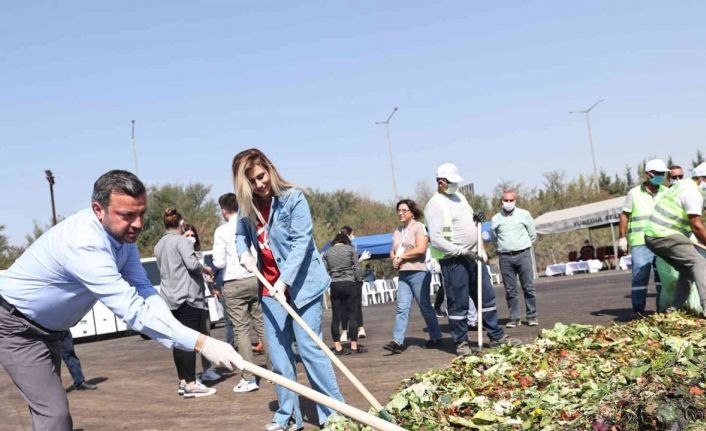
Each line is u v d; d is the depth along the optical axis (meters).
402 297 10.24
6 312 4.07
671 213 9.20
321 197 64.06
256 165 5.77
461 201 9.00
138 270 4.44
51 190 46.34
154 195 56.38
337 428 5.41
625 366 6.24
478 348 9.10
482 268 8.99
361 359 10.04
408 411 5.46
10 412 8.55
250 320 8.84
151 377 10.78
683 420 4.57
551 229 32.75
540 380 6.32
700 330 7.65
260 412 7.14
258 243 6.04
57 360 4.42
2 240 47.56
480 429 5.11
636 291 10.72
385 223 54.12
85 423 7.42
